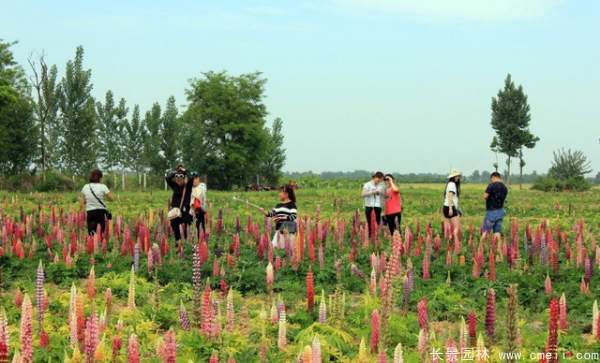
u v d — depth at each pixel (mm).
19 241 15398
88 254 15461
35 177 65812
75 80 72688
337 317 9852
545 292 12492
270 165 114625
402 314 10422
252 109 101000
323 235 17719
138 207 37375
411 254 16469
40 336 8445
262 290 13227
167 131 90062
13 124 71188
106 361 7730
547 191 85188
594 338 9414
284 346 8461
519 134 91500
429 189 81438
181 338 8695
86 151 73250
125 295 12383
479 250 14133
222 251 17094
